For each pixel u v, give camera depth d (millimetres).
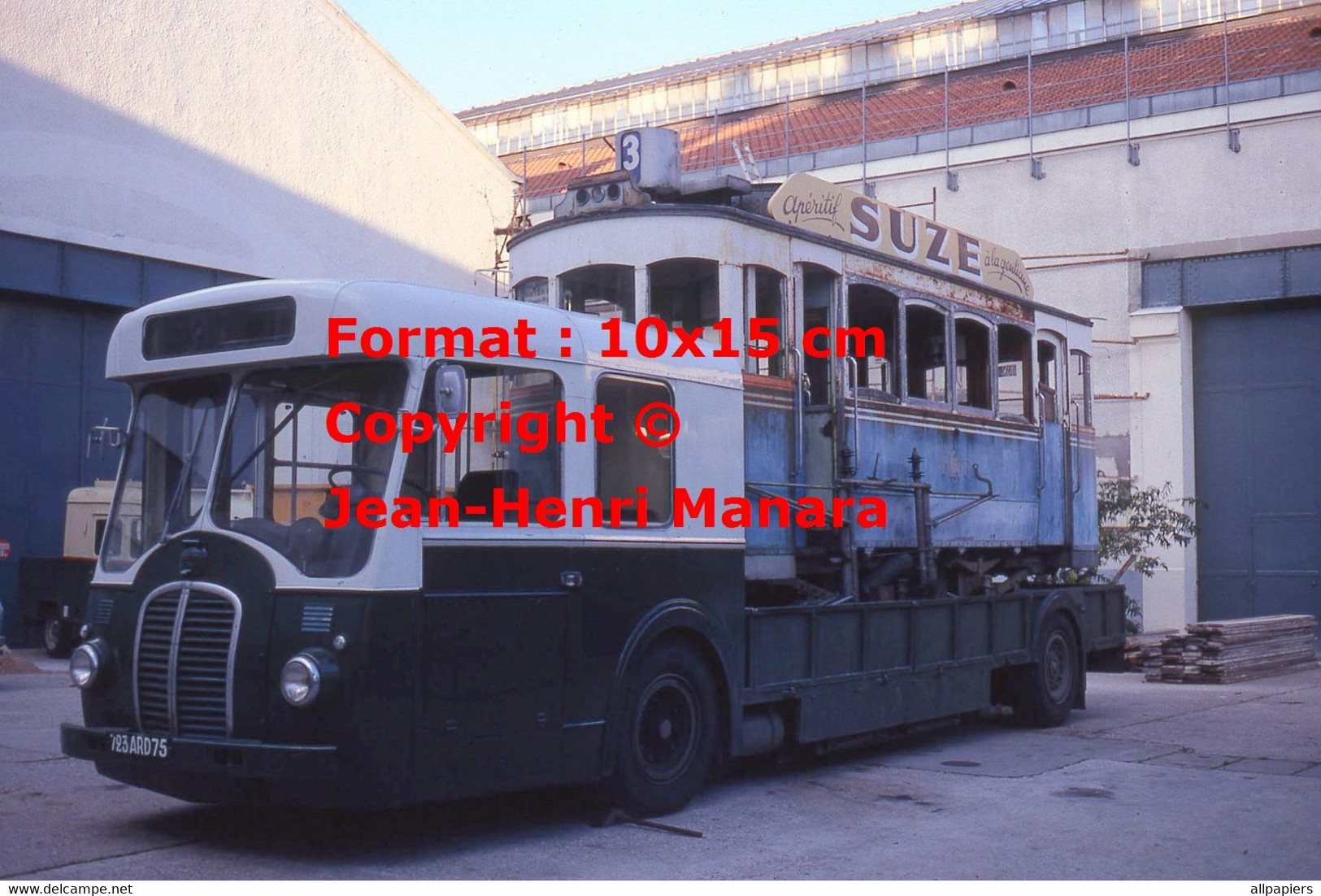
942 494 11758
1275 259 23266
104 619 6906
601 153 37469
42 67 19031
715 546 8234
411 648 6281
